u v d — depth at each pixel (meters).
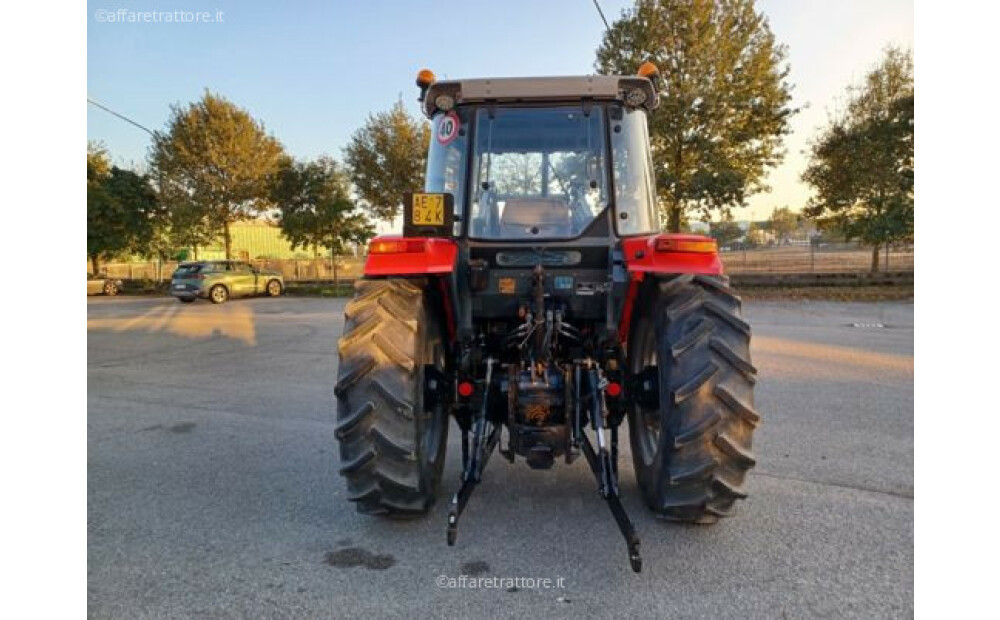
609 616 2.42
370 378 2.97
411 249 3.06
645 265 2.97
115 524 3.35
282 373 7.78
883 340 9.42
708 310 2.95
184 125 26.95
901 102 17.31
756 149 19.02
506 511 3.41
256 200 28.16
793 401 5.68
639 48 18.08
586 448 3.07
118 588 2.69
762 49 18.19
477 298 3.53
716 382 2.82
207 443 4.85
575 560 2.86
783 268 22.16
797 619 2.38
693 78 17.78
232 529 3.28
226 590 2.66
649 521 3.24
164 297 23.89
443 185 3.60
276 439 4.95
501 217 3.48
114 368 8.30
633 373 3.42
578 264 3.47
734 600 2.51
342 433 2.96
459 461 4.30
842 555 2.86
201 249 31.64
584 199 3.48
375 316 3.05
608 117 3.49
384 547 3.03
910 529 3.11
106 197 26.05
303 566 2.86
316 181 25.80
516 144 3.52
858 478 3.80
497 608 2.48
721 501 2.94
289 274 28.33
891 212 17.30
